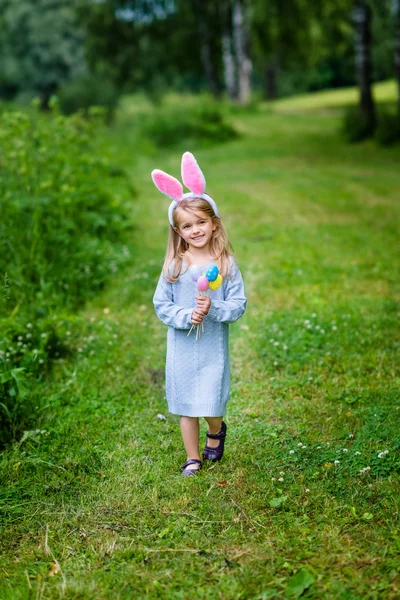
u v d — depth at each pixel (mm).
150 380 4770
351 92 42344
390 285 6762
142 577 2707
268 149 20375
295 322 5637
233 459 3650
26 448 3814
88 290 6457
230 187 13359
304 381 4633
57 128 8195
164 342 5441
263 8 29578
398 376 4656
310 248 8234
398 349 5082
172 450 3811
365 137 20812
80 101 27750
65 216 7383
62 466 3617
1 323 4797
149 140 21047
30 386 4387
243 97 34062
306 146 20719
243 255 8023
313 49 33438
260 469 3531
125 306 6262
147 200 11688
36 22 39125
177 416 4227
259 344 5262
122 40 36906
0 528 3090
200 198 3365
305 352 5086
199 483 3408
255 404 4332
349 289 6645
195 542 2924
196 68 38688
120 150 17000
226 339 3516
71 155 8562
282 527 3004
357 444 3709
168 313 3363
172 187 3391
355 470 3434
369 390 4414
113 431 4035
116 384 4672
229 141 22953
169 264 3432
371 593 2506
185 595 2588
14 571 2795
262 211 10719
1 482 3465
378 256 7840
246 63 33750
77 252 6992
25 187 6957
